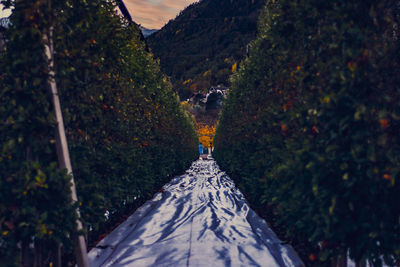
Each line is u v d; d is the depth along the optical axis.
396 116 2.47
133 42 7.04
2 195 2.86
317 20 3.09
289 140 3.56
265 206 6.47
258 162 5.72
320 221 2.84
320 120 2.78
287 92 4.14
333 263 3.48
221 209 7.81
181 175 18.67
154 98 9.51
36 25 3.09
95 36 3.97
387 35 2.82
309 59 3.32
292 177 3.35
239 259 4.25
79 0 3.84
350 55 2.50
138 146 7.28
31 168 2.93
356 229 2.63
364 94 2.61
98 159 4.52
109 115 5.11
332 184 2.76
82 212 3.81
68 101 3.73
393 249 2.63
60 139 3.23
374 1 2.61
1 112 3.04
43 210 3.03
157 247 4.84
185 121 21.53
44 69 3.11
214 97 95.88
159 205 8.35
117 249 4.88
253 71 6.90
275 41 3.85
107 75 4.92
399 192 2.62
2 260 2.86
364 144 2.56
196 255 4.38
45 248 3.27
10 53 3.21
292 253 4.41
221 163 21.66
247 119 7.13
